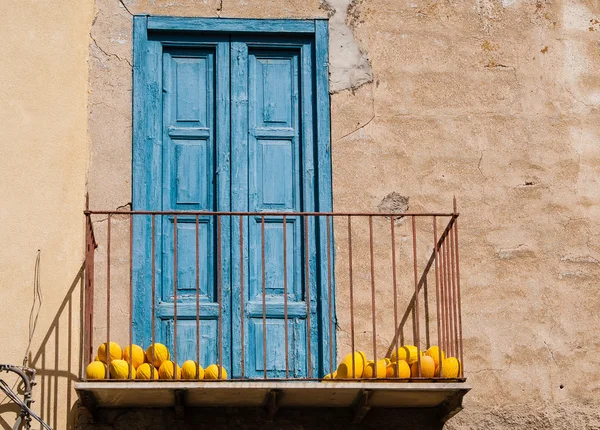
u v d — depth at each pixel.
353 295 9.71
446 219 9.93
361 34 10.22
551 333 9.77
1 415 8.97
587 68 10.36
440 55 10.25
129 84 9.93
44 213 9.40
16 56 9.62
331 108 10.05
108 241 9.02
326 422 9.34
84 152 9.72
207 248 9.80
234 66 10.12
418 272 9.81
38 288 9.25
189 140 9.97
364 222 9.85
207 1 10.15
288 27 10.16
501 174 10.05
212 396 8.93
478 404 9.57
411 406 9.41
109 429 9.16
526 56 10.33
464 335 9.70
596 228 10.02
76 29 9.86
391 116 10.08
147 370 8.79
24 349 9.12
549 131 10.18
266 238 9.84
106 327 9.45
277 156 9.99
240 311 9.63
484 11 10.39
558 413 9.62
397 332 9.34
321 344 9.60
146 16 10.07
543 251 9.93
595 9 10.51
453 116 10.13
